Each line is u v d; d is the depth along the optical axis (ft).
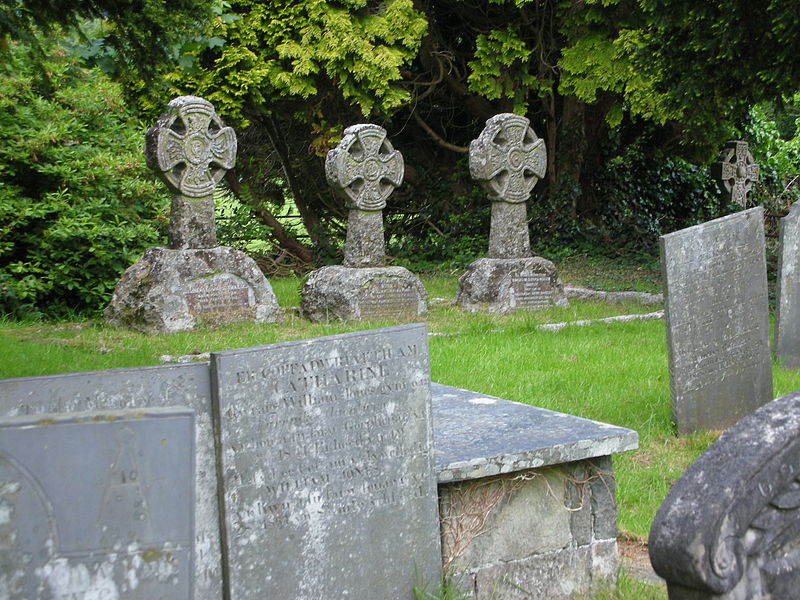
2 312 39.27
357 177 41.60
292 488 12.48
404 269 41.91
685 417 22.15
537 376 27.50
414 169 70.03
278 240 65.05
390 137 69.72
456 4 63.31
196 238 38.32
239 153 65.92
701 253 22.13
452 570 13.78
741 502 8.86
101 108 45.42
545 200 66.90
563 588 14.75
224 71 56.59
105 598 9.11
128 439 9.18
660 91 47.50
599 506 15.08
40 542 8.95
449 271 59.88
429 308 43.83
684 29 42.88
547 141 68.69
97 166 43.14
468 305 43.04
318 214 69.05
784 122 105.50
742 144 75.51
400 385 13.23
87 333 35.45
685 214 76.43
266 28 56.29
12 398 11.22
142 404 11.84
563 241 63.36
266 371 12.28
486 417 16.38
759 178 84.02
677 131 69.72
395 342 13.17
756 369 23.21
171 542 9.29
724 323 22.63
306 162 65.77
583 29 59.06
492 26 64.18
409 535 13.33
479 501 14.11
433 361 29.60
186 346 32.68
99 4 21.08
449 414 16.71
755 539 9.05
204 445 12.13
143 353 30.78
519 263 43.45
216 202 69.05
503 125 43.45
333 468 12.76
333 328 37.78
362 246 42.11
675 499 9.07
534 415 16.46
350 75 58.39
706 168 79.51
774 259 54.70
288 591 12.48
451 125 69.87
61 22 21.17
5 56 22.71
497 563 14.21
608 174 69.00
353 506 12.90
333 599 12.77
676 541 8.78
